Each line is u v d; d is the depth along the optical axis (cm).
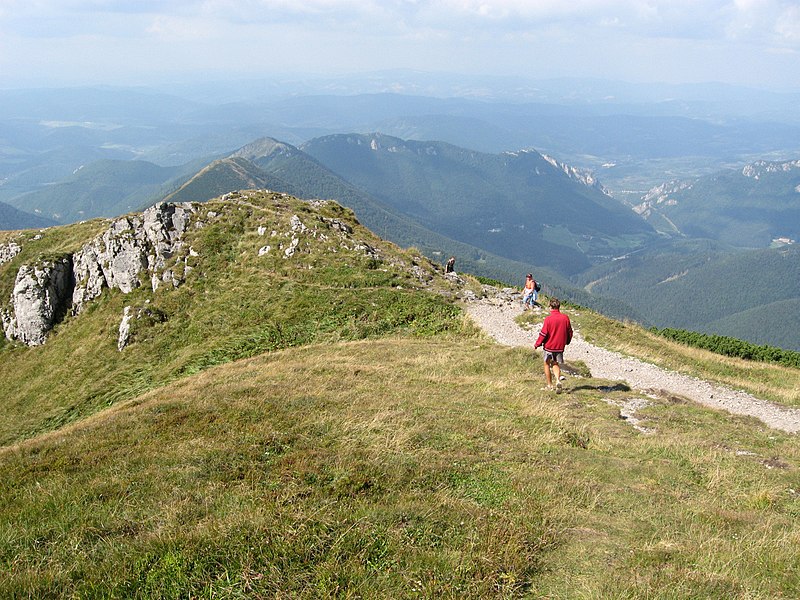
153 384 3694
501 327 3478
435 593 744
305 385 2162
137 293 4969
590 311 3806
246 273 4641
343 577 770
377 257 4616
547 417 1786
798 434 1909
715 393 2428
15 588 774
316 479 1155
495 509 1062
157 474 1205
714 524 1086
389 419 1633
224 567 795
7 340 5362
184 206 5372
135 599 747
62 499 1116
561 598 774
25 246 6469
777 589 807
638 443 1614
